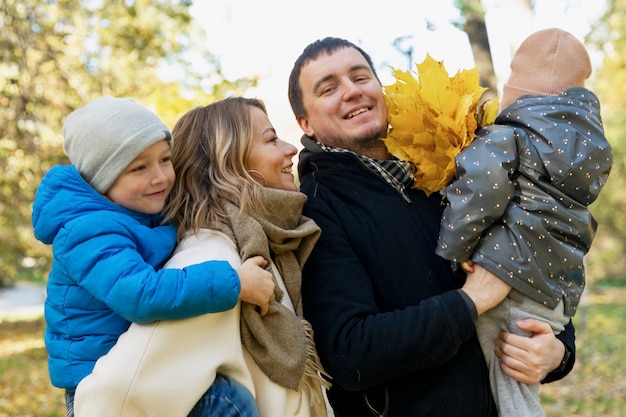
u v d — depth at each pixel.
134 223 1.95
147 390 1.80
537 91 2.37
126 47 7.55
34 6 7.25
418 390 2.14
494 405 2.22
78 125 1.99
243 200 2.04
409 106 2.35
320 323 2.11
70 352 1.91
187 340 1.85
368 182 2.33
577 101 2.23
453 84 2.36
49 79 7.30
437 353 2.03
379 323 2.04
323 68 2.44
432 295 2.21
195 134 2.19
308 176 2.45
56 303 1.94
